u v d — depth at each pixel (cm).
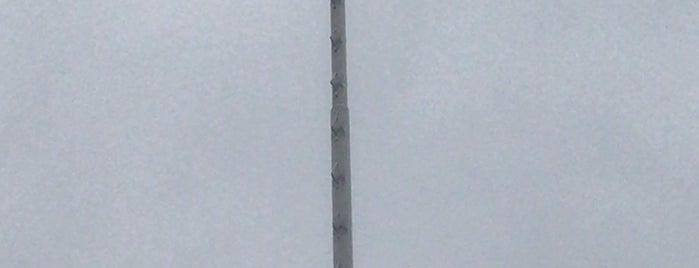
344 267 1555
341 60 1688
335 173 1608
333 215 1584
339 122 1641
